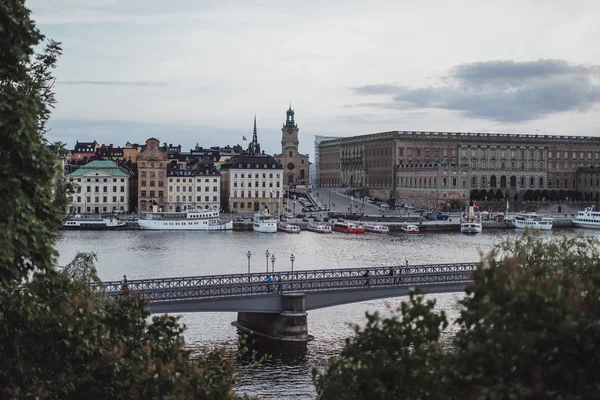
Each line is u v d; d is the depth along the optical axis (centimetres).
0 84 3628
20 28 3434
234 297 9119
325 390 3500
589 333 2691
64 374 3734
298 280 9600
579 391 2659
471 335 3098
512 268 3011
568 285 3173
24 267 3403
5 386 3638
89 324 3938
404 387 3269
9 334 3728
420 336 3372
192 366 3931
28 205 3300
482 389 2772
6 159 3334
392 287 10012
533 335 2716
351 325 3522
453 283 10256
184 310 8819
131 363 3844
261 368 8231
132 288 9119
